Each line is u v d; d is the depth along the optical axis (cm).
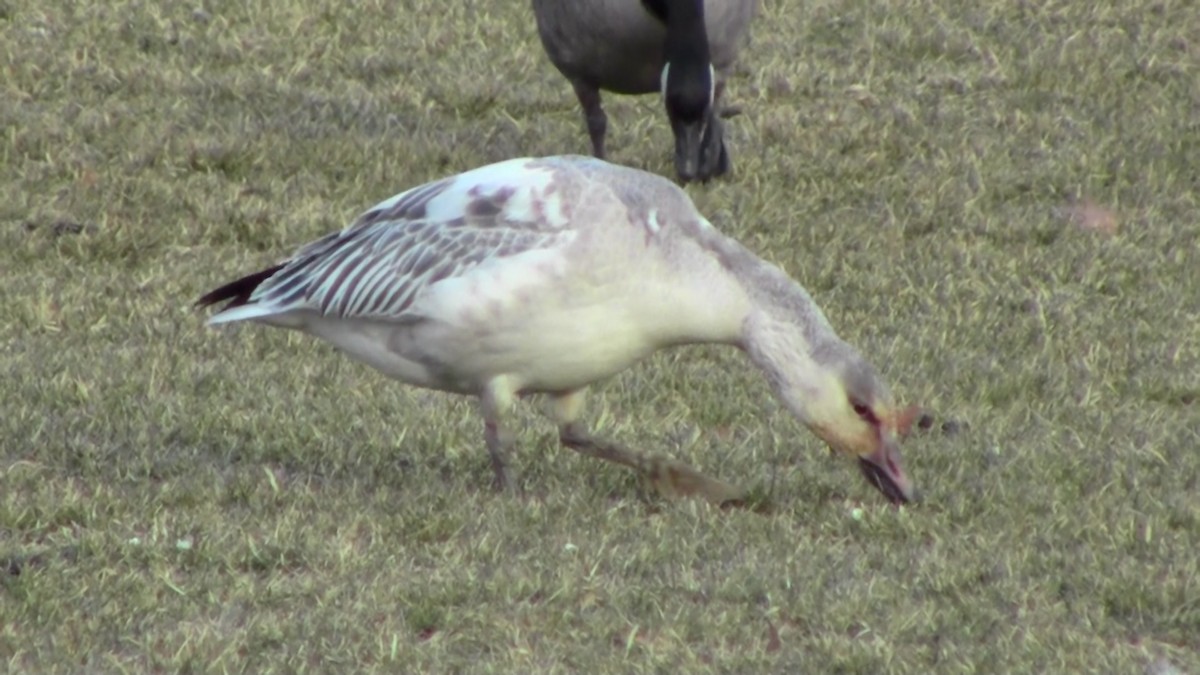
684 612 912
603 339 1018
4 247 1490
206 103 1842
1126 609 937
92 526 1009
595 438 1098
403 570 960
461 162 1734
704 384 1282
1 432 1133
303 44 2000
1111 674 862
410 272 1022
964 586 961
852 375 1023
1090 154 1761
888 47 2058
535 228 1001
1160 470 1134
